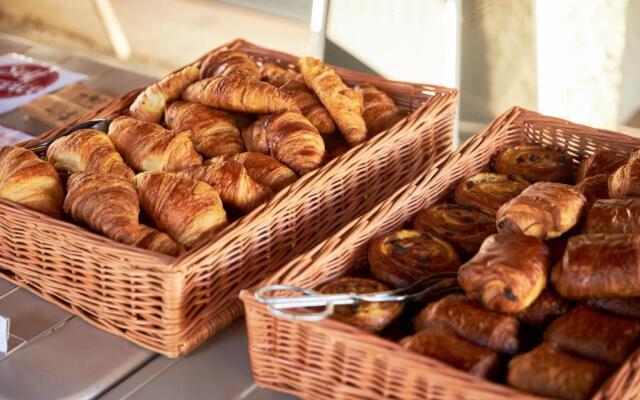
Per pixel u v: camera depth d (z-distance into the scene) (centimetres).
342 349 92
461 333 95
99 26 288
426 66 193
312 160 125
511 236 101
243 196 117
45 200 114
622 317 95
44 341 106
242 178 118
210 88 134
